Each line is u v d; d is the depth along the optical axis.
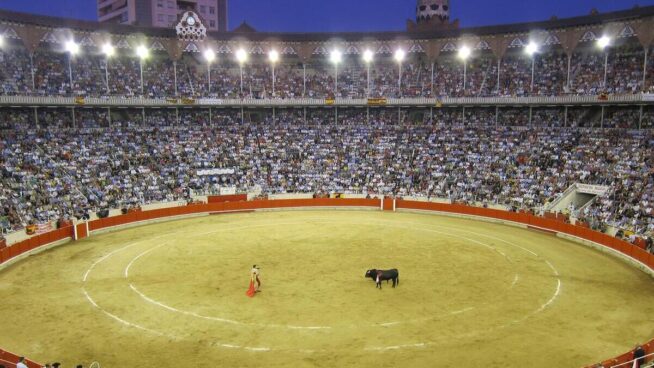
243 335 21.84
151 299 26.38
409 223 48.19
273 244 38.94
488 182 55.66
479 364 19.30
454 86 71.00
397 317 23.83
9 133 55.44
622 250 35.62
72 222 41.91
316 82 76.31
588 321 23.69
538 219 45.53
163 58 75.06
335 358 19.75
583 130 59.12
